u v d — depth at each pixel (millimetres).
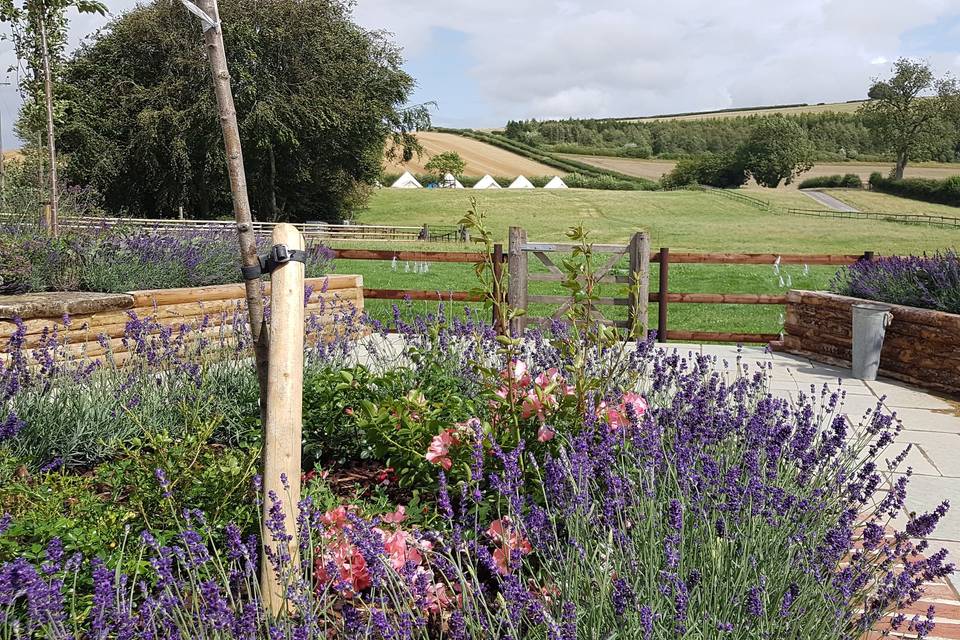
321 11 39281
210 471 3238
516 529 2479
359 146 43188
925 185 78750
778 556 2568
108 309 6809
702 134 157875
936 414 6469
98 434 4160
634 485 2850
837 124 146875
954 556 3686
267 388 2676
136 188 39281
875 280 8578
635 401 3615
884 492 4531
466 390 4473
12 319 6062
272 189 40656
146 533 2279
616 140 155375
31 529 2805
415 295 10078
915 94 91750
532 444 3432
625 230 48844
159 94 36719
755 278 20953
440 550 2842
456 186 93375
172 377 4797
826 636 2221
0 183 9328
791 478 3223
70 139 35312
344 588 2385
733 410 4008
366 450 3891
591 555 2385
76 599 2410
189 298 7559
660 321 9711
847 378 7895
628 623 2029
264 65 38062
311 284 8641
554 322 5664
